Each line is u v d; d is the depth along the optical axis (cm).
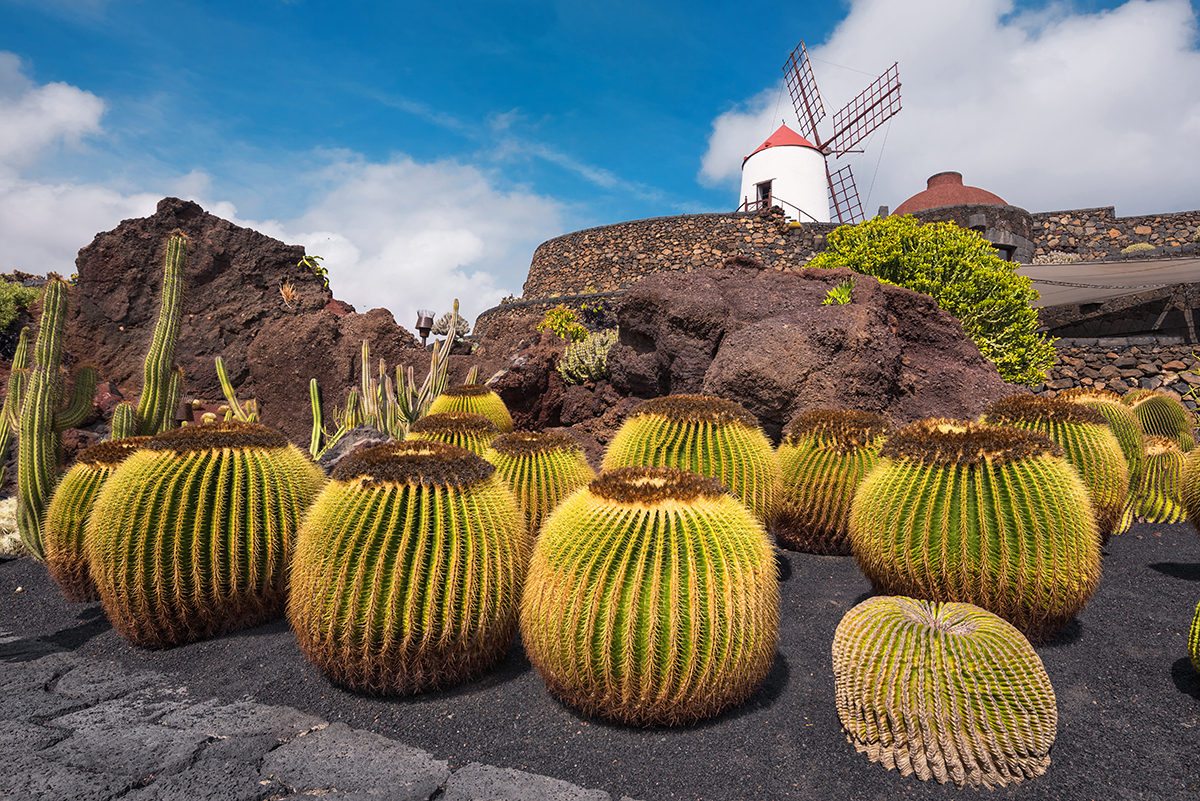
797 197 2730
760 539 298
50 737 275
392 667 308
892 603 291
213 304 1132
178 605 367
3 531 602
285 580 397
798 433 528
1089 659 344
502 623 327
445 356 902
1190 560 502
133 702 312
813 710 300
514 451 460
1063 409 491
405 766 256
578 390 1020
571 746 273
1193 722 286
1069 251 2203
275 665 346
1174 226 2136
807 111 3278
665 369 870
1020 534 327
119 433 559
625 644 271
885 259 1040
